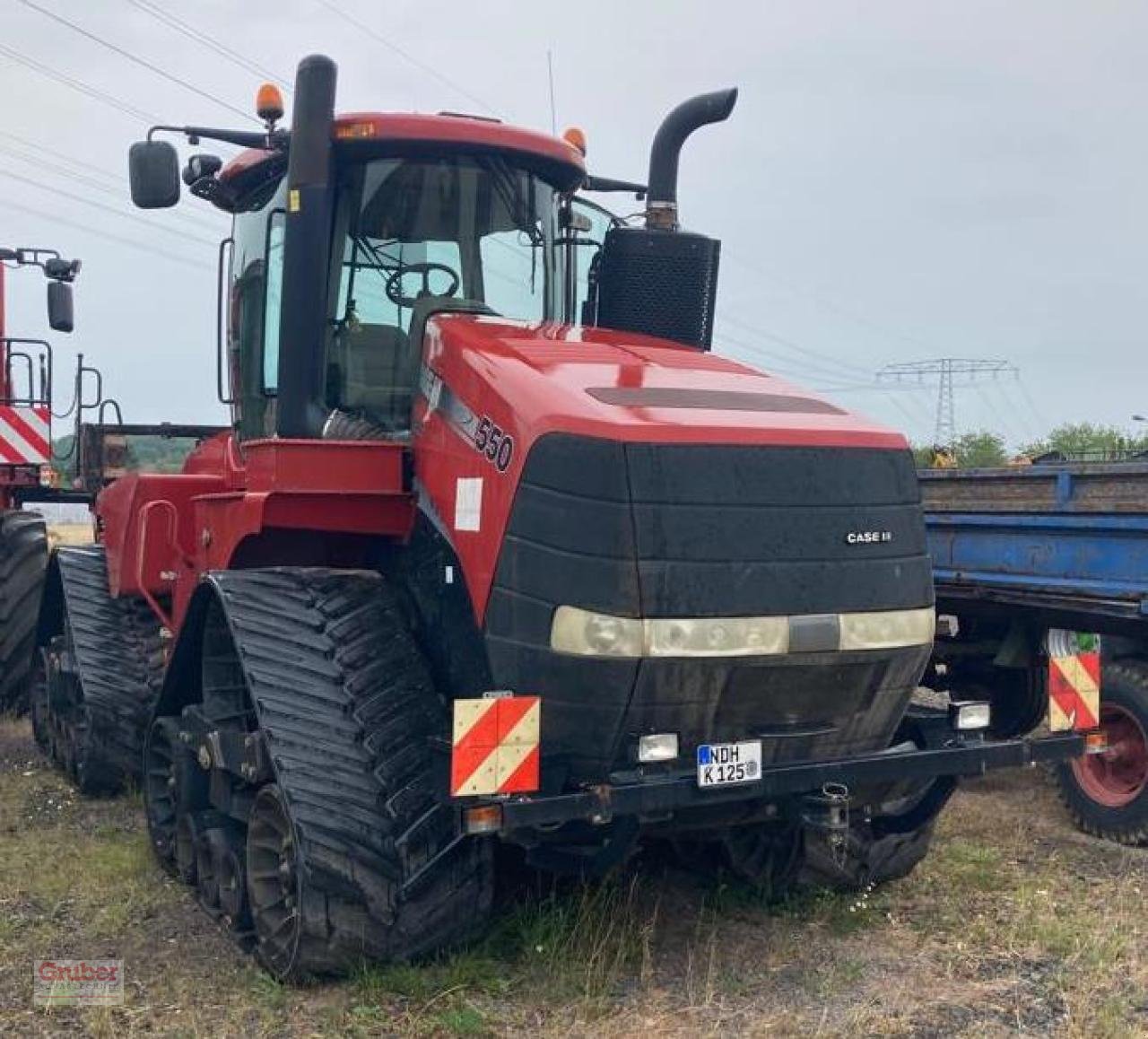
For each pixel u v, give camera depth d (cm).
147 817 555
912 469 421
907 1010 406
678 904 502
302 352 456
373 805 399
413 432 455
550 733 387
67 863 553
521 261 514
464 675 417
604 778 390
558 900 466
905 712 442
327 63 457
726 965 444
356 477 443
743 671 386
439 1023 386
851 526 402
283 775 398
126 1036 385
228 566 490
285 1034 384
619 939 445
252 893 432
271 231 520
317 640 428
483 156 501
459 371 430
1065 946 460
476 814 365
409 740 411
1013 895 524
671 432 382
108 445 892
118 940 467
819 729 412
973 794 712
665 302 547
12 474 855
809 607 392
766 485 391
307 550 492
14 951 455
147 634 677
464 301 488
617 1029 388
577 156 520
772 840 503
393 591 456
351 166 484
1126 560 579
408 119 482
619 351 458
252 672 422
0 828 611
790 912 495
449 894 407
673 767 391
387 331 485
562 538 380
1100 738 476
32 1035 387
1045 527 619
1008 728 716
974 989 425
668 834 479
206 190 575
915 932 478
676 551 377
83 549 748
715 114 552
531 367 418
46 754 764
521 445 391
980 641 714
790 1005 410
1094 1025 393
